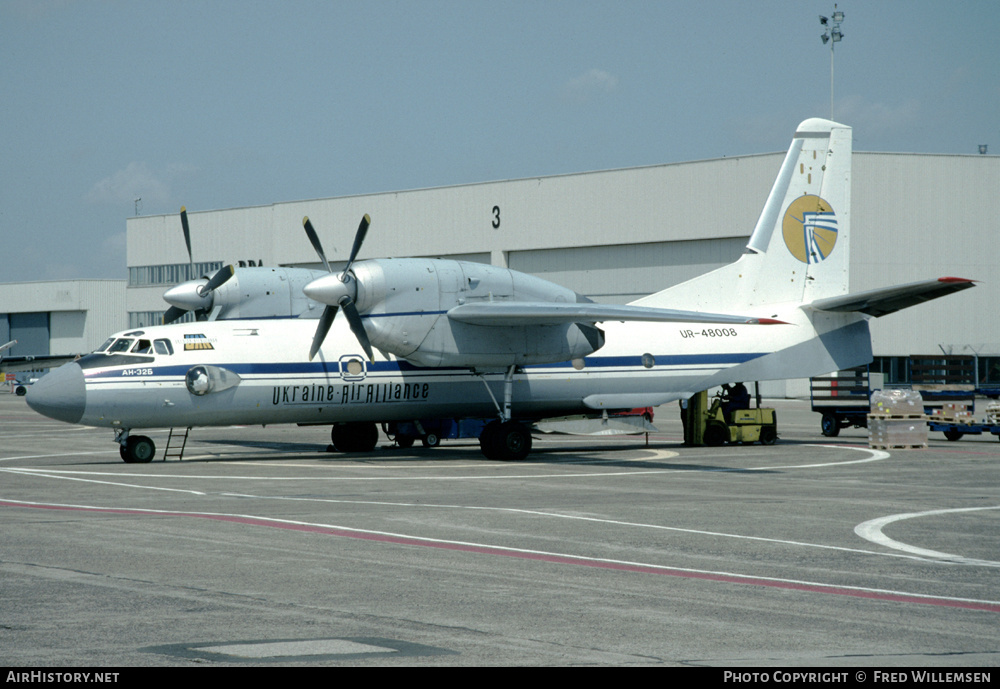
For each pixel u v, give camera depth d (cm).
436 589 1460
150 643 1152
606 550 1798
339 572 1578
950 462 3666
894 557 1750
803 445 4556
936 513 2303
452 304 3644
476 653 1123
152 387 3466
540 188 9856
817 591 1468
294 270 4194
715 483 2947
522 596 1418
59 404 3369
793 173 4541
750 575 1584
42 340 15712
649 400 4244
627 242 9400
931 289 4053
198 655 1103
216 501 2462
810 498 2577
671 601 1396
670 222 9181
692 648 1153
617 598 1412
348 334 3819
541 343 3784
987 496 2636
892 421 4269
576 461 3709
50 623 1241
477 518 2180
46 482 2917
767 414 4616
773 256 4509
